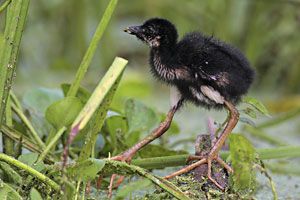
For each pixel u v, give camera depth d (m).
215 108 4.31
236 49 4.34
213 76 4.29
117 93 4.90
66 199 4.21
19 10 4.28
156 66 4.32
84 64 4.35
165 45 4.32
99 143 4.43
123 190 4.21
